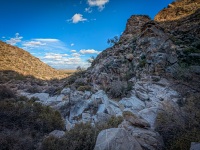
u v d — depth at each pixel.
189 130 4.89
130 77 15.13
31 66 55.03
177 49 14.73
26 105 7.97
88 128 6.05
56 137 5.23
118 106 10.50
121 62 17.70
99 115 8.95
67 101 11.80
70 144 4.91
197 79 9.93
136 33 26.95
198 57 12.94
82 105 10.82
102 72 18.06
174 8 32.19
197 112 5.68
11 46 69.62
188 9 28.59
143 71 14.55
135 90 12.20
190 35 16.84
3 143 4.67
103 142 4.18
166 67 13.25
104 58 22.38
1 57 50.56
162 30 18.70
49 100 13.45
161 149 4.54
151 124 5.86
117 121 6.83
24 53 68.94
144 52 16.67
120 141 4.11
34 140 5.48
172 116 5.48
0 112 6.63
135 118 5.82
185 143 4.38
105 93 13.91
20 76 35.16
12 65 46.47
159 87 11.12
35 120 6.82
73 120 9.35
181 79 10.81
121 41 26.06
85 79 19.55
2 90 11.91
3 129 5.76
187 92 8.93
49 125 6.77
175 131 5.02
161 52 14.91
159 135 5.03
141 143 4.62
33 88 20.45
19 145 4.75
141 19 30.78
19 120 6.55
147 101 9.98
